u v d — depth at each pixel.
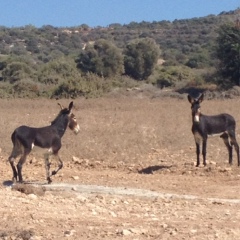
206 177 18.27
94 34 145.00
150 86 64.12
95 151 22.55
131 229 10.55
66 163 20.72
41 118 32.91
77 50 122.06
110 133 26.56
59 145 16.48
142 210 13.01
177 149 23.25
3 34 131.88
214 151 22.52
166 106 40.56
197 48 112.94
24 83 57.31
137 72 81.56
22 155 15.96
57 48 124.38
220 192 15.98
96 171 19.52
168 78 71.62
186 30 138.38
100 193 15.10
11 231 10.37
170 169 19.39
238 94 51.44
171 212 12.82
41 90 56.69
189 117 32.28
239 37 60.75
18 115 34.69
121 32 146.00
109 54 77.81
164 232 10.52
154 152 22.83
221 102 42.56
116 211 12.81
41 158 21.03
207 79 64.69
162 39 133.00
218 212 12.87
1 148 23.36
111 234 10.32
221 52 61.56
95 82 58.00
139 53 81.31
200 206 13.69
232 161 20.81
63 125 16.62
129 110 38.47
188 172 18.89
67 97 54.59
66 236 10.16
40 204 12.94
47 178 16.45
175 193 15.73
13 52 112.81
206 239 10.06
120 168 20.17
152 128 28.00
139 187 16.44
